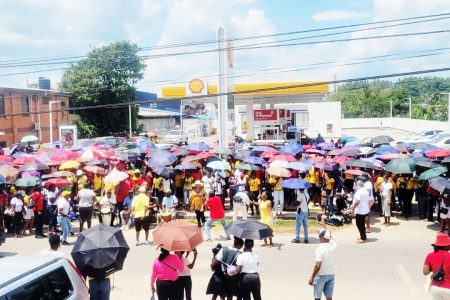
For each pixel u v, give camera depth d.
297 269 13.48
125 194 19.02
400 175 19.12
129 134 64.50
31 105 51.88
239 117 55.78
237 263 9.20
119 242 9.11
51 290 6.55
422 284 12.07
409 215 19.36
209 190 18.12
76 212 20.56
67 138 43.75
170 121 97.06
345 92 116.50
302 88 40.19
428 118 95.12
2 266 6.61
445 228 16.70
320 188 21.38
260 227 9.73
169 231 9.14
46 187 19.05
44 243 17.02
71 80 64.94
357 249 15.28
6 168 19.98
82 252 8.77
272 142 36.25
